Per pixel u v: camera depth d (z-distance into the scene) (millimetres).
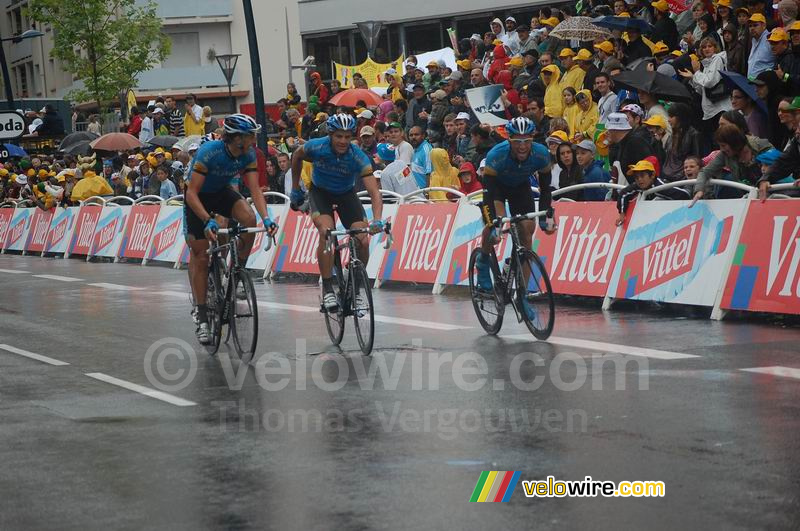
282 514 12523
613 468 13719
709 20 38375
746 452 14188
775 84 31578
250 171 24500
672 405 17109
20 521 12734
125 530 12227
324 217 24453
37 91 159750
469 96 44188
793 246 24688
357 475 13992
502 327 26828
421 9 86000
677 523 11586
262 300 35688
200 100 139125
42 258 62781
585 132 40500
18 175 75188
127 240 55969
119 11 133625
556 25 47156
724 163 27547
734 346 22281
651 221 28453
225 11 138125
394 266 37312
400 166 41438
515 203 25516
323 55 95312
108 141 66500
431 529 11742
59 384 21891
